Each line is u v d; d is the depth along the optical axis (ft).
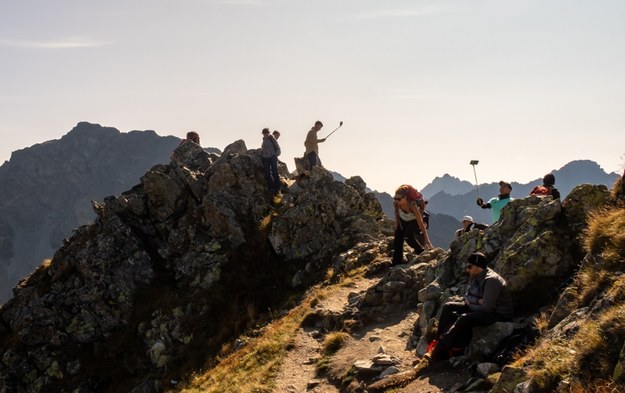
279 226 90.53
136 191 101.81
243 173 102.37
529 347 30.50
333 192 96.58
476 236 48.65
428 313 43.52
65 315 81.71
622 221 33.37
